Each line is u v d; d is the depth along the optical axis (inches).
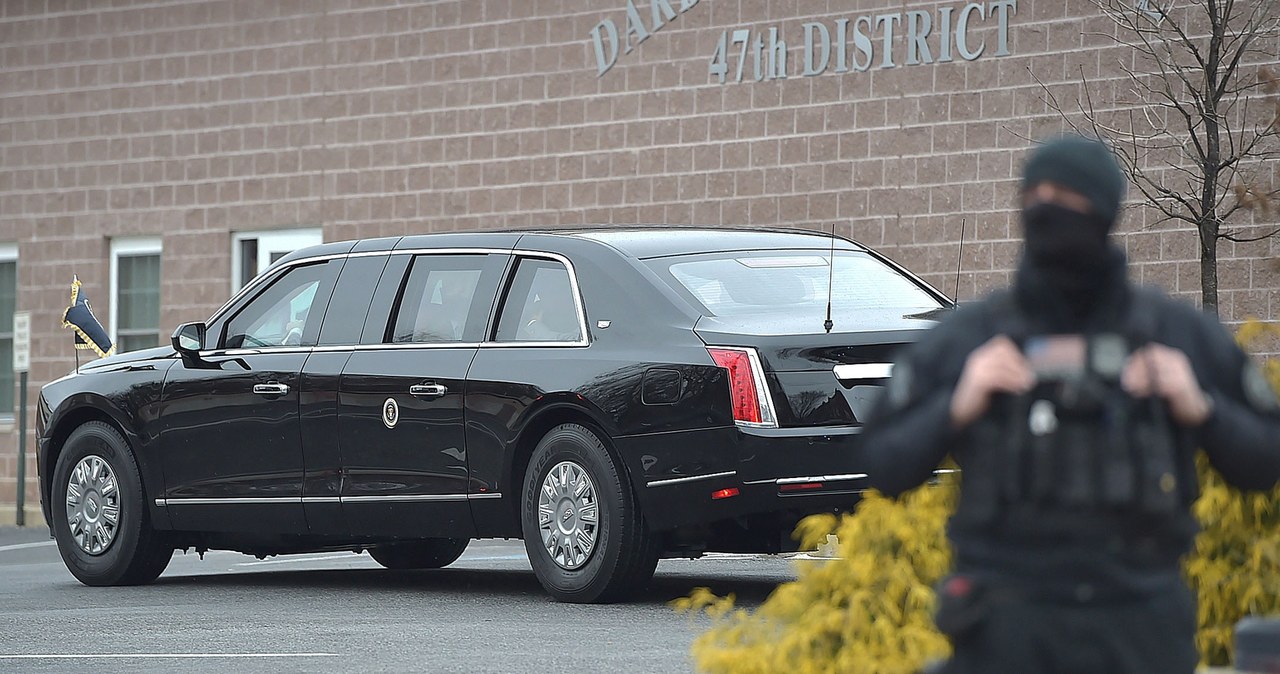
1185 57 2367.1
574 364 1406.3
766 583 1611.7
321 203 3171.8
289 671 1104.2
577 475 1397.6
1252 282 2324.1
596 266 1438.2
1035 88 2506.2
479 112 3021.7
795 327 1339.8
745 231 1523.1
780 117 2728.8
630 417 1362.0
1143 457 454.0
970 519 470.0
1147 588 460.8
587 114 2913.4
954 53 2578.7
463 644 1204.5
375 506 1530.5
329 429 1558.8
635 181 2864.2
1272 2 2277.3
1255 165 2309.3
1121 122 2429.9
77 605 1541.6
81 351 3395.7
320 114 3176.7
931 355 480.7
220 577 1809.8
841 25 2677.2
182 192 3309.5
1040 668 461.1
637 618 1320.1
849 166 2664.9
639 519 1371.8
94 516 1721.2
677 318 1378.0
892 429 482.0
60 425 1765.5
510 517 1451.8
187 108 3309.5
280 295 1644.9
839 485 1306.6
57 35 3442.4
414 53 3088.1
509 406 1438.2
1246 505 765.9
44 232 3447.3
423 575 1795.0
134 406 1694.1
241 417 1619.1
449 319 1513.3
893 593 750.5
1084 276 462.9
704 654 764.0
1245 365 477.1
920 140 2603.3
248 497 1616.6
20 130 3476.9
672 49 2834.6
